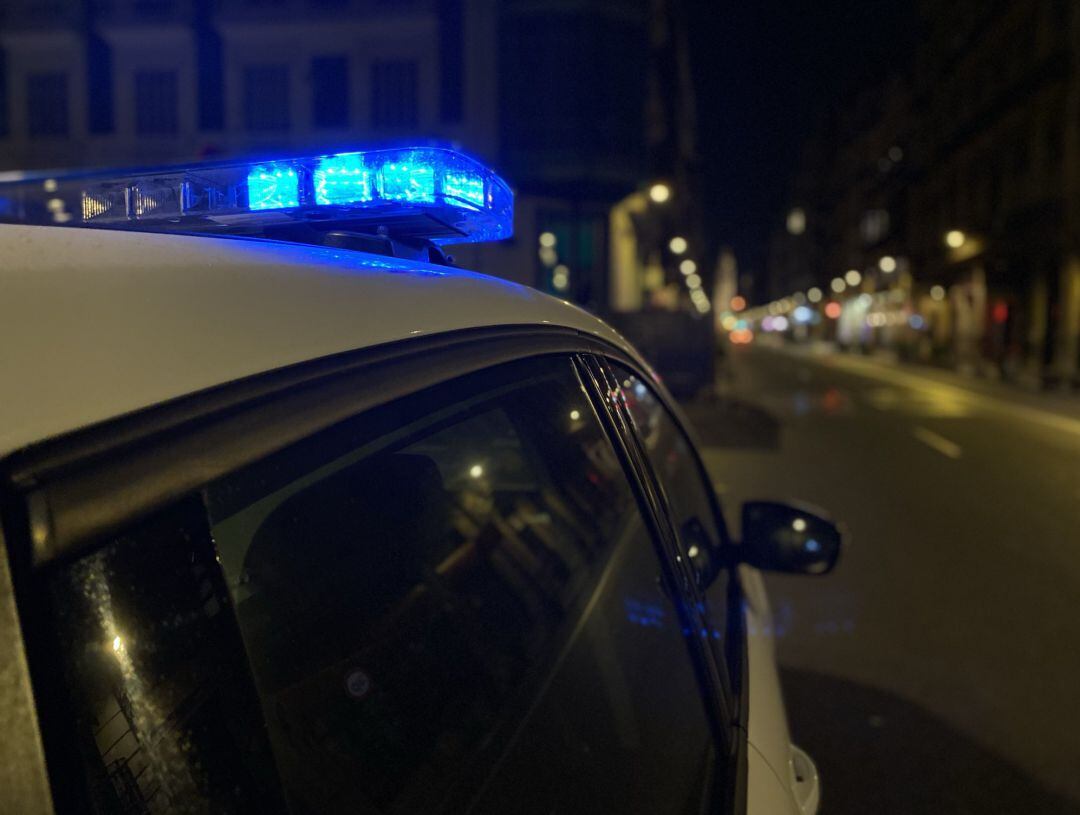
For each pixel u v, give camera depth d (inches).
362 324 31.9
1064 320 1144.8
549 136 892.0
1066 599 212.2
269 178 41.0
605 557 57.6
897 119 2256.4
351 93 887.1
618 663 50.0
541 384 48.8
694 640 58.1
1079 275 1112.2
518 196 917.2
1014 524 296.5
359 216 43.3
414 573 38.5
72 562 18.4
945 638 186.4
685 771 48.8
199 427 22.4
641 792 43.7
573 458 56.2
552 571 51.5
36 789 16.9
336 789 27.9
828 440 522.6
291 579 30.6
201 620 21.9
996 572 236.4
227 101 898.7
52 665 17.5
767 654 76.8
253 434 24.0
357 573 34.3
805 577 231.8
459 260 525.3
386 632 34.5
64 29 878.4
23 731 16.8
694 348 778.2
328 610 31.8
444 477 50.4
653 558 58.0
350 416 28.3
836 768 133.6
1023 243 1272.1
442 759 33.7
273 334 26.9
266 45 892.6
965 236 1572.3
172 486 21.0
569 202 944.9
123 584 19.6
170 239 27.4
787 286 5017.2
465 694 37.3
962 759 135.8
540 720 40.8
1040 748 138.8
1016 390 997.2
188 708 21.1
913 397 885.2
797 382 1144.8
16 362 19.2
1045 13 1208.2
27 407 18.7
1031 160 1284.4
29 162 909.2
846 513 314.2
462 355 38.2
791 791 58.1
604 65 892.0
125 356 21.6
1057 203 1152.8
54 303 21.0
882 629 192.2
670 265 1806.1
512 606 45.7
